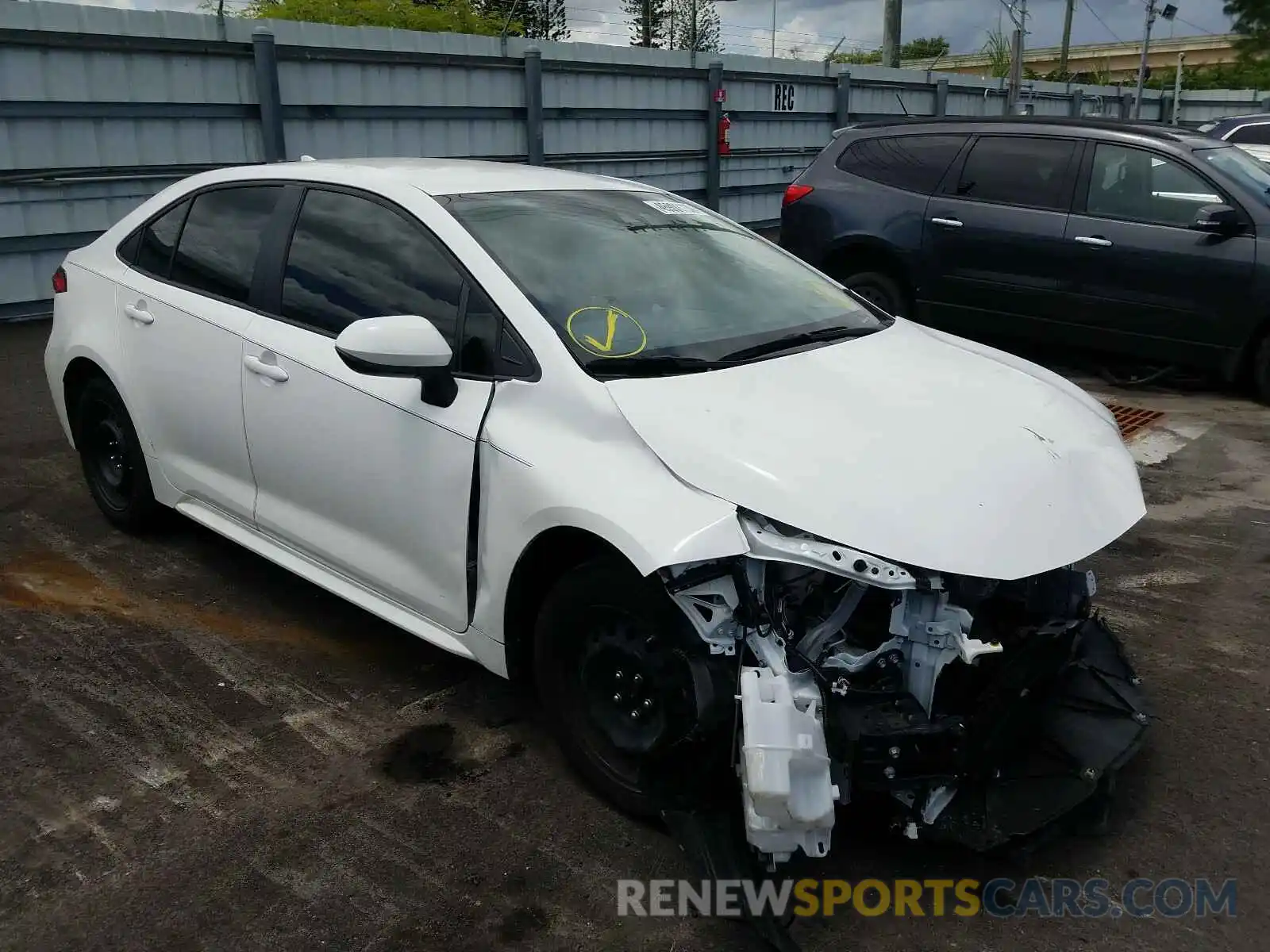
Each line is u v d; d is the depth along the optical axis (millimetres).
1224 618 4273
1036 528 2699
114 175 9719
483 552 3082
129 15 9461
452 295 3271
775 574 2643
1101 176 7547
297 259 3752
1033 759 2875
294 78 10773
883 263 8547
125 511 4727
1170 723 3510
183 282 4160
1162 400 7676
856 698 2619
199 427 4047
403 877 2721
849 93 17766
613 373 2984
